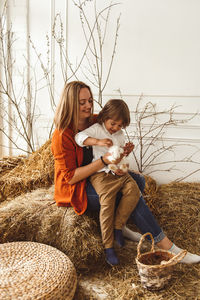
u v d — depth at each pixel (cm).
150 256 181
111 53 292
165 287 174
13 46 308
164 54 284
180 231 236
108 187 186
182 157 295
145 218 190
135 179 210
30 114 316
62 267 163
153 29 282
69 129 191
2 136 328
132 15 283
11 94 317
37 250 179
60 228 193
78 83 189
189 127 290
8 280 152
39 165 262
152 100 292
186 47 280
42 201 213
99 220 205
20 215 199
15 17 303
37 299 141
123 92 296
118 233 190
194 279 183
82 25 292
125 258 207
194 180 296
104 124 197
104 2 285
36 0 296
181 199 257
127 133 301
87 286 178
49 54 303
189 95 285
